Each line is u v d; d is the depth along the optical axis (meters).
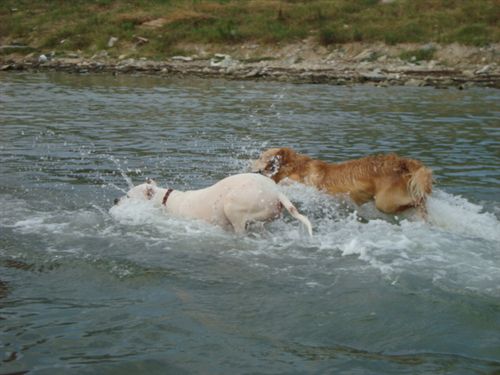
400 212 8.48
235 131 15.02
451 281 6.22
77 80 26.19
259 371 4.58
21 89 22.97
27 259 6.86
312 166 9.21
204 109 18.58
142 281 6.28
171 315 5.50
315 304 5.73
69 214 8.51
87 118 16.84
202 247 7.30
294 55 29.56
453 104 19.22
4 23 37.75
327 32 29.89
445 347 4.93
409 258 6.88
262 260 6.89
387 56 27.91
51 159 11.88
